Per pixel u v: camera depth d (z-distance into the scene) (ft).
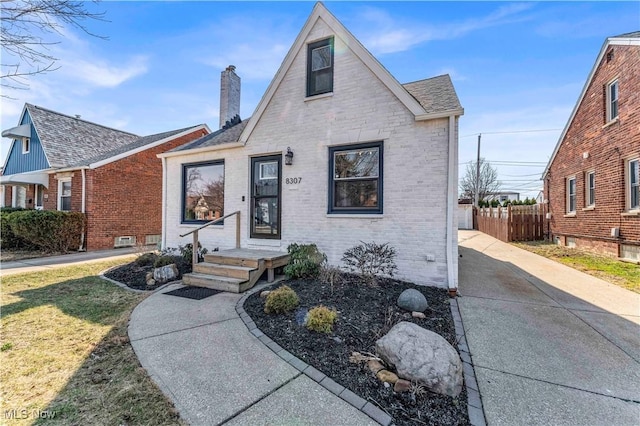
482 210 58.59
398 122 19.11
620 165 26.40
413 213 18.57
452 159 17.57
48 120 47.96
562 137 37.47
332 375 8.70
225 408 7.36
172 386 8.23
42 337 11.41
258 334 11.37
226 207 26.07
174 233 29.40
